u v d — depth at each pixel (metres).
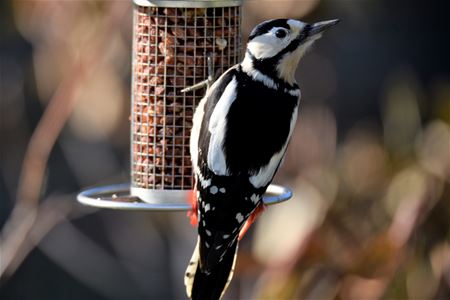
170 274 17.75
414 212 12.63
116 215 17.95
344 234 12.78
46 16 13.83
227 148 9.55
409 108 13.24
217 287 9.91
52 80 14.00
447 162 12.83
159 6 10.53
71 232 17.64
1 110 16.56
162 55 10.64
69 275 18.50
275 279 12.53
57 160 18.03
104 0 13.48
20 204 13.44
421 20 19.48
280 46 9.77
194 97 10.66
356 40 18.23
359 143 13.55
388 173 13.08
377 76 18.34
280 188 10.66
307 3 13.44
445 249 12.61
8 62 16.59
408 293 12.51
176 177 10.71
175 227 15.81
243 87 9.75
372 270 12.55
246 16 13.48
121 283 17.75
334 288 12.52
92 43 13.37
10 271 13.65
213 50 10.61
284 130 9.73
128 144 14.16
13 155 16.80
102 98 13.80
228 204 9.55
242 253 12.62
